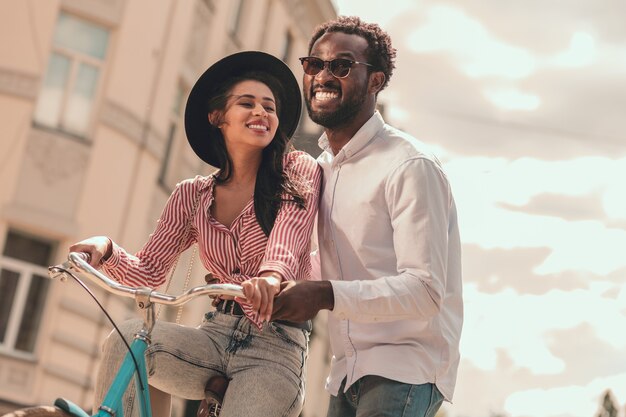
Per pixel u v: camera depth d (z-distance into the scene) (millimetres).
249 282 3812
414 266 4270
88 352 18500
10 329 17703
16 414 3545
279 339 4434
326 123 4730
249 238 4496
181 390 4445
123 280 4574
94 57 18703
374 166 4578
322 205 4715
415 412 4410
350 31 4754
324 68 4723
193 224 4641
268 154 4594
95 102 18656
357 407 4504
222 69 4688
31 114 17953
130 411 4266
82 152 18344
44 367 17891
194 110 4695
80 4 18484
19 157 17750
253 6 22875
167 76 19781
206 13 20797
